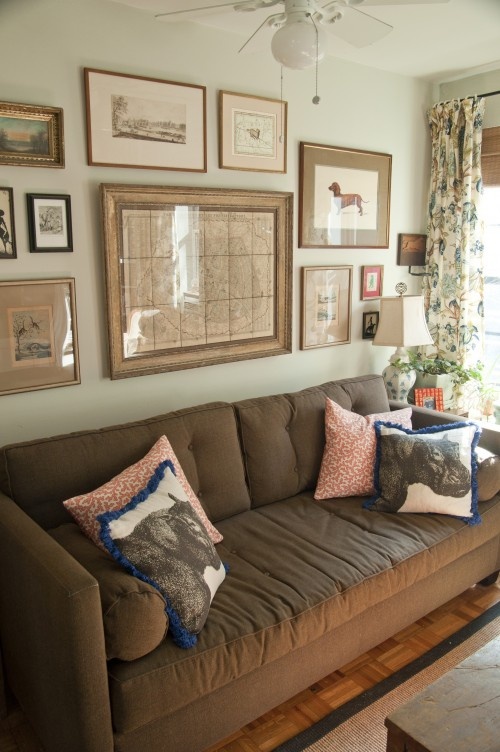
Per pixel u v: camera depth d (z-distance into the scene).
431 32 2.73
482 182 3.48
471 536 2.35
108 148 2.37
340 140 3.20
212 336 2.82
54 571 1.47
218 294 2.80
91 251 2.40
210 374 2.88
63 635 1.42
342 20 1.86
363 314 3.53
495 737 1.29
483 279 3.53
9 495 1.95
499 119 3.37
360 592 1.94
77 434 2.11
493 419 3.70
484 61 3.19
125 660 1.52
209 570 1.79
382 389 3.04
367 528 2.29
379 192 3.43
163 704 1.52
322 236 3.19
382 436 2.53
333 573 1.96
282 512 2.42
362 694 2.02
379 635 2.12
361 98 3.25
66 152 2.28
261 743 1.82
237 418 2.50
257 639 1.69
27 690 1.77
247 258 2.88
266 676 1.78
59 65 2.21
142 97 2.42
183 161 2.59
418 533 2.25
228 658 1.63
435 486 2.38
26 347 2.28
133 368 2.57
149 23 2.41
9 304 2.22
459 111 3.46
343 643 1.99
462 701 1.40
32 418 2.36
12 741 1.83
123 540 1.66
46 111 2.18
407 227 3.69
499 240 3.62
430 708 1.38
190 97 2.56
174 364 2.70
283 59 1.76
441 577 2.33
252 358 2.99
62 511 1.99
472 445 2.50
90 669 1.42
